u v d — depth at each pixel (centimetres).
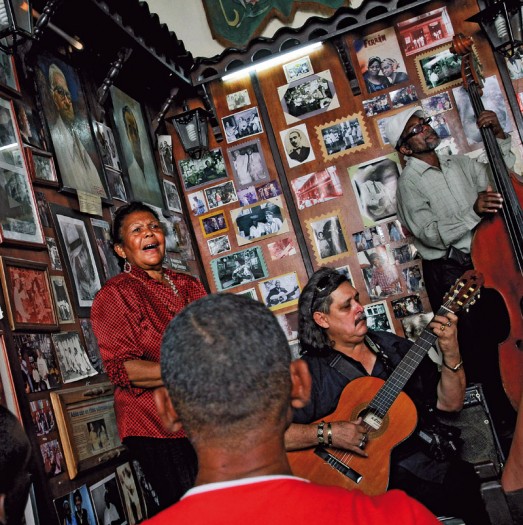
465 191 524
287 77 606
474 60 501
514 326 406
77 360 374
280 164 600
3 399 304
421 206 524
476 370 486
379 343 334
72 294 387
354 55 597
